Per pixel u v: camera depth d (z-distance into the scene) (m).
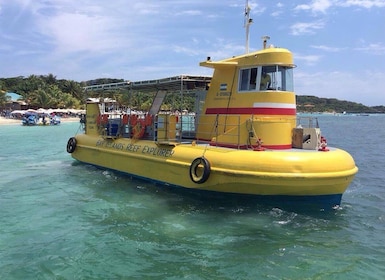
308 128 10.61
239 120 10.64
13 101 89.88
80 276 6.23
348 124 94.81
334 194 9.56
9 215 9.55
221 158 9.87
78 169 16.09
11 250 7.27
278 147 10.46
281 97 10.63
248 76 11.03
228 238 7.95
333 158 9.45
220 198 10.16
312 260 6.93
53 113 85.31
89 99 17.75
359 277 6.25
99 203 10.62
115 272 6.38
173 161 11.24
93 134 16.91
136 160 13.08
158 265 6.66
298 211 9.52
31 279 6.11
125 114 14.91
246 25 12.20
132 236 8.04
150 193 11.60
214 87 12.23
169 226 8.66
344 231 8.51
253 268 6.57
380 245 7.73
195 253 7.19
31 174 15.10
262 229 8.48
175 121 12.16
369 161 21.67
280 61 10.55
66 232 8.28
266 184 9.12
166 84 13.55
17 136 39.00
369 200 11.59
